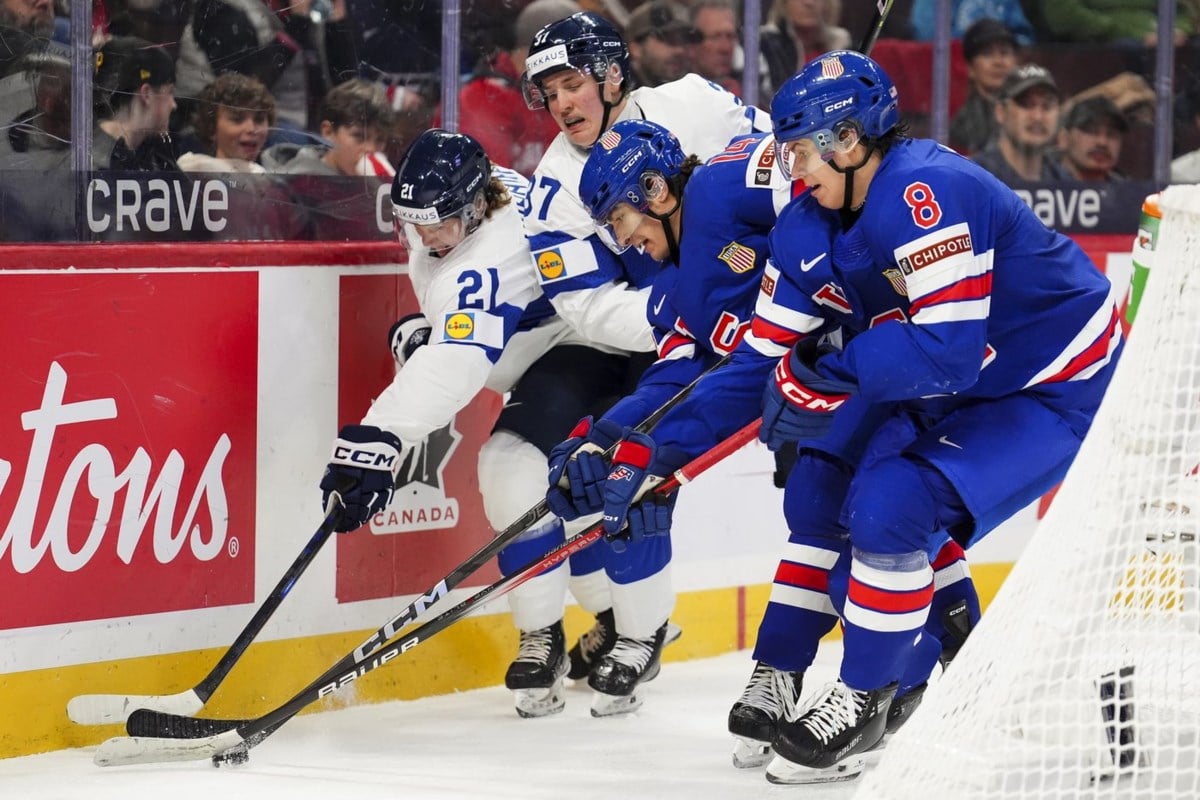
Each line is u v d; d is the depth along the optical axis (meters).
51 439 13.19
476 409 15.75
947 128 18.38
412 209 13.60
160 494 13.86
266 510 14.54
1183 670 11.45
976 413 11.59
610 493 11.87
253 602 14.52
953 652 13.02
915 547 11.20
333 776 12.48
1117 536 10.63
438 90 15.77
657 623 14.65
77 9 13.53
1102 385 11.79
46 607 13.25
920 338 10.61
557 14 16.36
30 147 13.46
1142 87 19.34
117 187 13.92
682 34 16.92
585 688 15.82
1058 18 18.72
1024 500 11.48
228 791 11.99
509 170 15.34
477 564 12.88
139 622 13.80
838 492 12.41
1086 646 10.55
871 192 10.88
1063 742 11.37
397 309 15.34
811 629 12.49
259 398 14.43
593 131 14.40
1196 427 10.62
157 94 14.05
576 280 14.21
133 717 12.63
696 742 13.65
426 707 15.12
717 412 12.25
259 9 14.53
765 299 11.83
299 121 14.89
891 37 17.94
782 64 17.59
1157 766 10.92
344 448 13.48
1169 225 10.48
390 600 15.34
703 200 12.41
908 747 10.32
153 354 13.73
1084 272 11.75
